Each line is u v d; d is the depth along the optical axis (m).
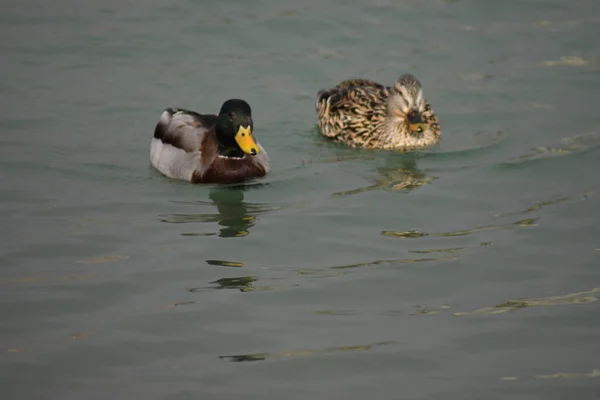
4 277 13.05
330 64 21.25
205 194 16.16
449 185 16.45
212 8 23.45
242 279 13.12
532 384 10.76
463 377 10.91
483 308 12.40
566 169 16.95
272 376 10.89
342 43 22.12
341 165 17.58
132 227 14.73
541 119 19.12
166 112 17.78
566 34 22.52
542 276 13.20
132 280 13.05
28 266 13.38
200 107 19.42
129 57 21.33
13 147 17.59
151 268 13.41
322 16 23.19
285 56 21.58
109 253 13.82
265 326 11.93
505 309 12.36
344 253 13.95
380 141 18.38
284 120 19.33
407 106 18.03
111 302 12.48
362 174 17.09
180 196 16.06
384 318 12.14
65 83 20.17
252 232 14.62
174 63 21.17
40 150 17.55
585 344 11.55
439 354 11.36
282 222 14.99
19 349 11.37
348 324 12.00
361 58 21.52
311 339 11.66
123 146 17.97
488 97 20.06
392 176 16.97
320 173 17.12
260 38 22.25
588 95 20.05
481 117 19.33
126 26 22.59
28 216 15.00
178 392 10.57
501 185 16.41
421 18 23.20
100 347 11.43
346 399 10.49
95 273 13.22
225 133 16.50
